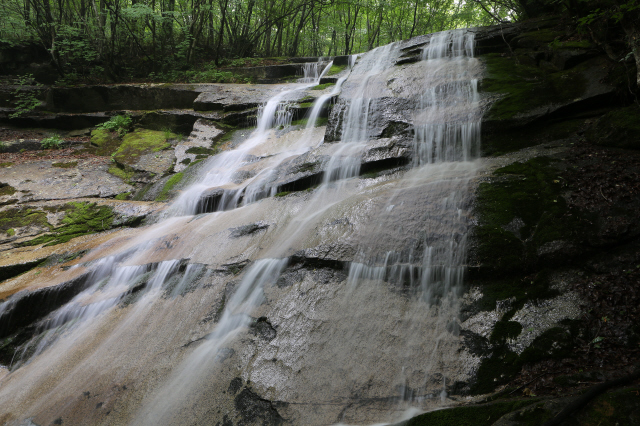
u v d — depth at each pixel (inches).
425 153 283.1
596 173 208.7
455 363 154.2
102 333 215.0
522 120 273.4
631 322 146.5
